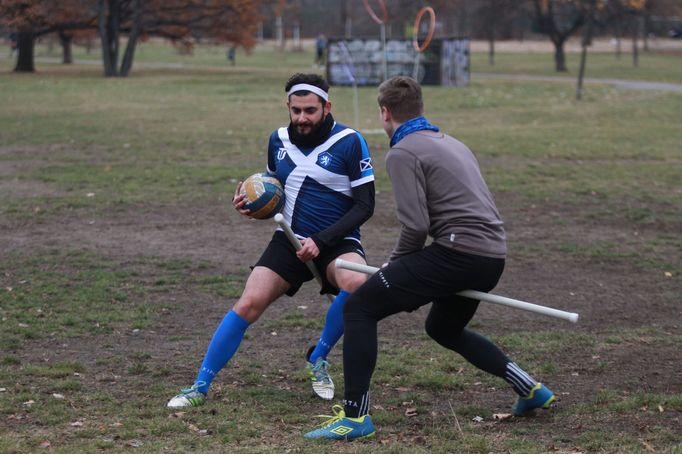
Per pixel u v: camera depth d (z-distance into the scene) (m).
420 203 10.68
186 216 26.98
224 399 12.60
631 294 19.70
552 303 18.88
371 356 11.03
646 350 15.55
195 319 17.14
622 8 125.00
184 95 75.75
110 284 19.42
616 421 11.80
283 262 12.55
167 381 13.48
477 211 10.86
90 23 110.06
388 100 11.19
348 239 12.67
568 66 135.38
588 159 39.88
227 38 122.38
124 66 107.12
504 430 11.45
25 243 23.36
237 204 12.51
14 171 34.56
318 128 12.48
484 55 167.88
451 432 11.20
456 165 10.91
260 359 14.77
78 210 27.58
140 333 16.14
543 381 13.79
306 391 13.19
